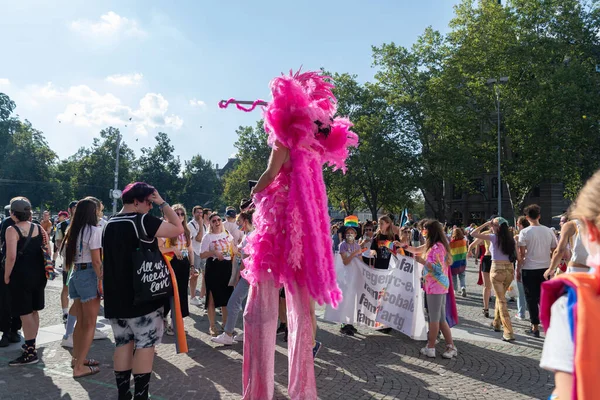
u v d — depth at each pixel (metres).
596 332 1.21
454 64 34.94
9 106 67.00
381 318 6.84
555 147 32.06
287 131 3.52
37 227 5.39
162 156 77.88
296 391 3.72
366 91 39.06
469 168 35.25
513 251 6.99
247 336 3.74
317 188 3.68
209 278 6.75
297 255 3.46
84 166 67.25
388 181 36.62
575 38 33.97
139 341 3.68
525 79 33.38
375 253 7.51
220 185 88.50
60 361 5.38
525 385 4.85
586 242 1.42
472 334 7.19
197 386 4.66
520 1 33.97
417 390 4.66
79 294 4.81
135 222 3.68
